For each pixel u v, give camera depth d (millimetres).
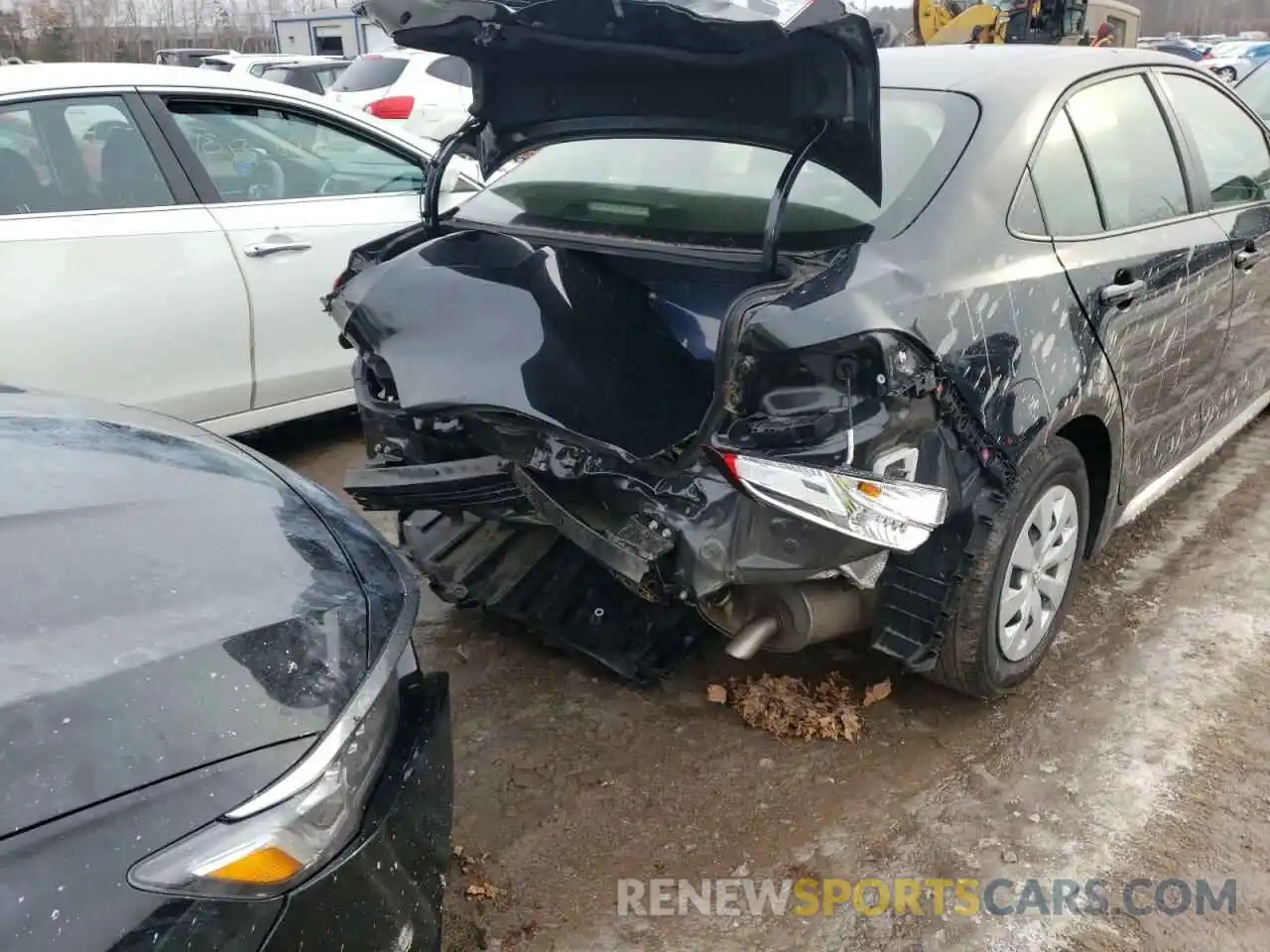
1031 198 2717
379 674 1723
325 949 1476
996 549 2607
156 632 1592
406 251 2986
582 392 2318
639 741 2832
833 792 2648
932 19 12977
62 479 1977
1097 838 2506
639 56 2264
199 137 4266
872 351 2164
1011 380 2525
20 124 3781
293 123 4578
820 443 2146
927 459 2361
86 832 1300
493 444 2479
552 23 2227
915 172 2607
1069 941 2227
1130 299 2939
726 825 2541
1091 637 3322
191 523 1914
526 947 2209
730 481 2129
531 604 3062
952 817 2566
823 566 2270
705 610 2758
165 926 1295
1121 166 3125
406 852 1653
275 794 1455
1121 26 17094
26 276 3713
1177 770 2730
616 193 2908
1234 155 3848
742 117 2314
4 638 1517
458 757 2766
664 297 2545
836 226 2498
